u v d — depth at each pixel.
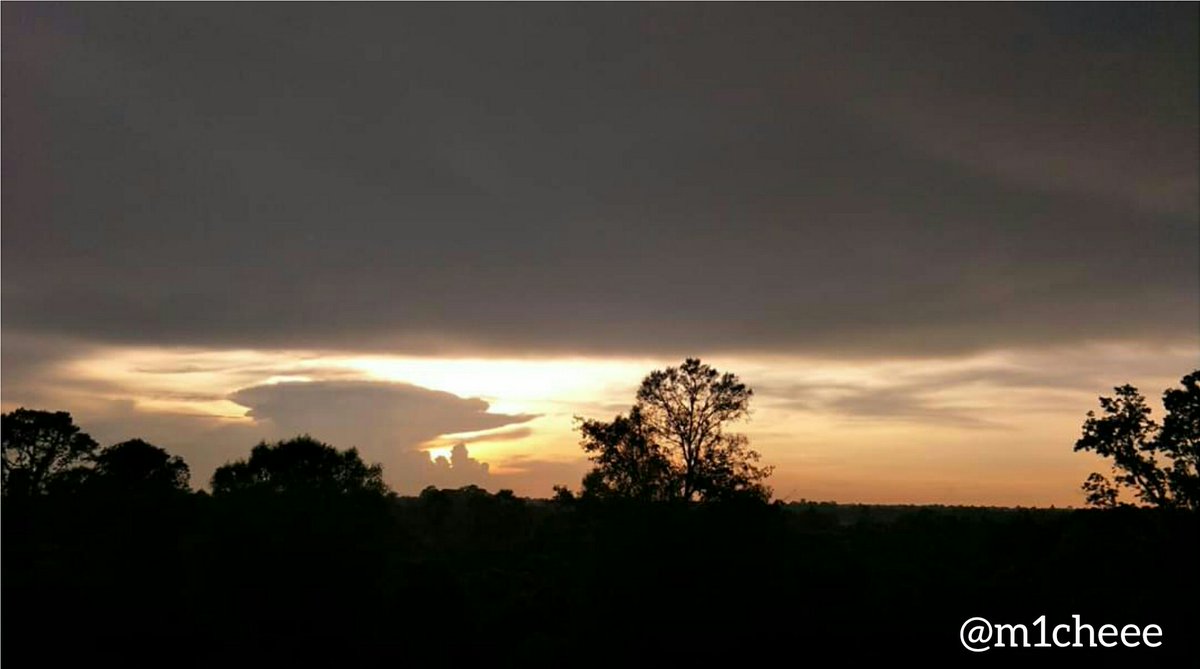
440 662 44.88
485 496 97.19
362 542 43.38
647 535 38.81
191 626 43.22
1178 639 40.75
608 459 53.06
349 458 65.94
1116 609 42.69
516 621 49.75
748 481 52.97
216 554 41.38
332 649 41.88
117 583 45.47
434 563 52.03
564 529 76.00
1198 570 43.78
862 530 75.19
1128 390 46.81
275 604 40.59
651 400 54.62
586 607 39.81
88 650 40.72
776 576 39.66
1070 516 60.66
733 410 54.19
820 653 38.53
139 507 51.59
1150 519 46.34
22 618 41.16
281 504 42.97
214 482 64.75
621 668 37.78
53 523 55.53
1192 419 45.50
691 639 37.34
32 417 68.25
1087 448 47.44
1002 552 61.19
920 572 47.31
